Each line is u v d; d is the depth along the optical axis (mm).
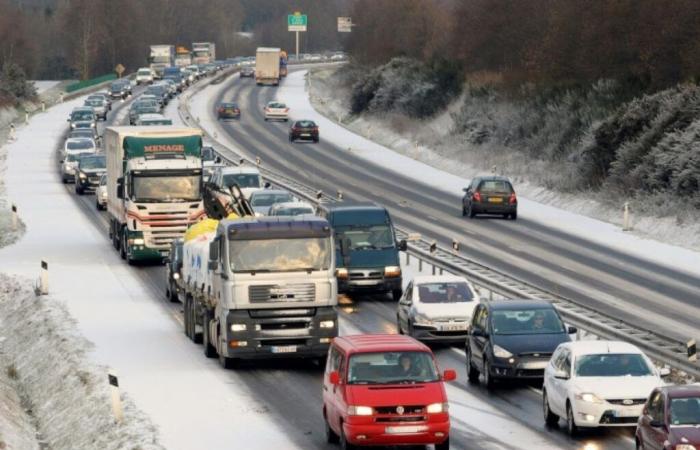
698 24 139500
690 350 53312
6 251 103625
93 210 128375
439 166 165500
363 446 45000
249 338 59688
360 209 82625
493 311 57562
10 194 141500
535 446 45500
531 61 175250
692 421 39844
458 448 45406
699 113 123562
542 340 55688
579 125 145750
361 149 186750
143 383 57969
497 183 117375
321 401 54062
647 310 74000
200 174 93750
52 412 58344
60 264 96188
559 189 132375
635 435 43844
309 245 60375
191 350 66125
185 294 70562
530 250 98500
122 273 92062
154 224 92938
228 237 59969
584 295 79000
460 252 96812
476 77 194250
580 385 46656
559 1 174125
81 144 157500
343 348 46031
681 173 113625
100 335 70250
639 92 142500
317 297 60188
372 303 80188
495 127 167250
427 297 66375
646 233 107750
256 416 51219
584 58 160375
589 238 105688
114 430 50188
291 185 131375
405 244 82250
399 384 44188
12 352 73500
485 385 57031
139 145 93125
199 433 48469
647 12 147500
